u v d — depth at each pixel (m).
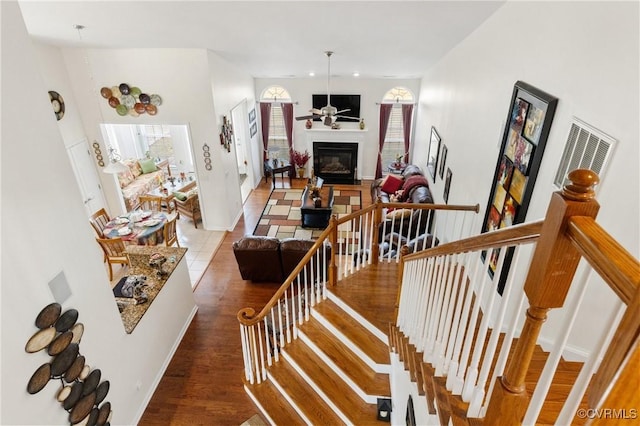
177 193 7.96
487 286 3.45
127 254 4.66
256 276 5.75
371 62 6.81
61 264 2.66
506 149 3.21
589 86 2.10
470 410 1.53
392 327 3.24
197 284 5.89
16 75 2.32
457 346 1.76
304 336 3.80
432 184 6.87
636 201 1.74
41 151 2.50
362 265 4.51
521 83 2.94
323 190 8.44
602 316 1.98
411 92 9.25
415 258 2.52
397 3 3.42
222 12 3.84
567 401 0.88
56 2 3.54
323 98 9.52
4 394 2.23
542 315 1.01
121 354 3.45
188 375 4.26
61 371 2.61
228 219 7.60
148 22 4.29
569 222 0.86
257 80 9.45
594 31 2.06
